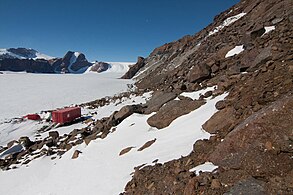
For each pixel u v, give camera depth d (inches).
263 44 462.9
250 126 192.5
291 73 271.7
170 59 1659.7
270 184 154.6
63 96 1763.0
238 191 160.4
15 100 1676.9
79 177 369.7
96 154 433.4
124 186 272.1
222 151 206.1
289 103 181.2
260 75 323.9
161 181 231.3
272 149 171.9
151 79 1523.1
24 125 971.3
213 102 367.9
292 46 361.7
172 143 315.9
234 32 810.2
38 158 546.0
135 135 433.7
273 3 741.9
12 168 529.3
